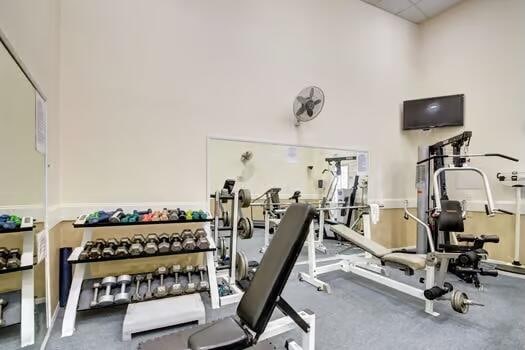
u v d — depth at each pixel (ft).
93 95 9.24
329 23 13.88
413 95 16.35
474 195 13.89
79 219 8.08
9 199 5.95
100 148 9.32
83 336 6.84
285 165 12.85
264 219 12.91
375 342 6.66
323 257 13.80
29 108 6.26
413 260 8.32
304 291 9.87
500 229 13.14
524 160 12.64
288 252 4.68
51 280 7.52
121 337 6.82
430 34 16.10
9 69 5.58
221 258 10.48
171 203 10.26
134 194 9.74
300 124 13.05
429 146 13.52
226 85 11.34
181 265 9.81
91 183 9.20
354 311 8.30
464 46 14.64
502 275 11.77
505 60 13.25
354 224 14.53
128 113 9.69
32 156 6.41
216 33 11.19
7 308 5.63
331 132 13.87
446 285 8.34
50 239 7.43
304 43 13.17
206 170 10.87
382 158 15.33
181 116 10.48
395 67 15.80
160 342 4.72
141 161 9.85
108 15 9.48
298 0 13.07
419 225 13.74
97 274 9.30
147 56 9.98
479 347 6.50
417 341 6.72
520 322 7.69
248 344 4.47
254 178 12.08
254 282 5.05
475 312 8.28
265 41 12.21
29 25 5.96
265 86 12.18
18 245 5.87
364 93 14.82
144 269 9.86
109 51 9.46
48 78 7.44
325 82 13.70
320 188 13.79
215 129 11.09
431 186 13.57
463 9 14.66
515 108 12.93
